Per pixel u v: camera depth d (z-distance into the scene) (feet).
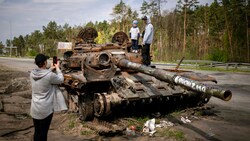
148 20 32.22
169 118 26.78
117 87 24.84
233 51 131.03
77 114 28.43
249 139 21.16
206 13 166.30
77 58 29.78
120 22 169.48
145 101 25.00
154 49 167.22
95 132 22.65
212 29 160.15
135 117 26.55
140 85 26.00
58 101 17.25
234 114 28.86
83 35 34.83
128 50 32.76
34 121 16.88
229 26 136.87
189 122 25.67
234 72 67.31
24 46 357.82
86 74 25.41
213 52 115.75
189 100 30.32
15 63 107.14
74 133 23.08
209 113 29.25
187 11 153.99
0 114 28.91
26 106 32.73
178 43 167.53
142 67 22.59
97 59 26.45
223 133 22.56
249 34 132.36
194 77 28.91
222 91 14.28
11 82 50.24
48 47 211.00
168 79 18.45
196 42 161.89
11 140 21.07
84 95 25.85
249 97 37.65
